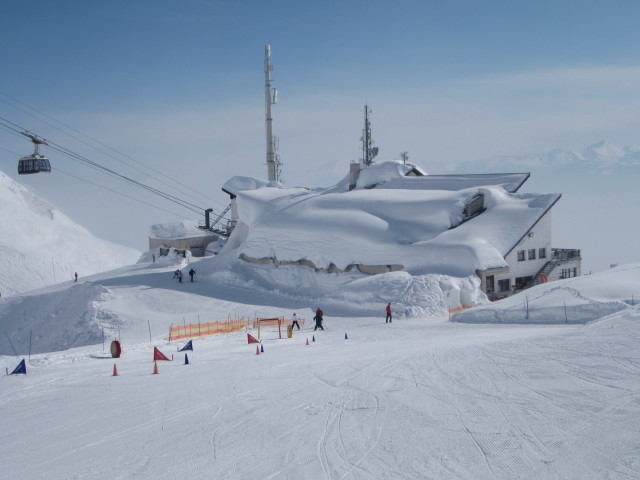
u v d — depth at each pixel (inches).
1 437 553.3
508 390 560.4
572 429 446.6
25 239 7544.3
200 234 3245.6
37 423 593.3
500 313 1289.4
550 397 525.3
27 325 1860.2
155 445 498.9
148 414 595.8
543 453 411.2
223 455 463.2
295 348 1035.9
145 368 882.1
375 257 1856.5
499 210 1940.2
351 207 2140.7
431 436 462.9
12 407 669.9
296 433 499.5
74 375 847.1
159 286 2041.1
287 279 2041.1
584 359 640.4
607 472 373.1
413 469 406.9
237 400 622.8
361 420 518.3
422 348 856.3
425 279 1616.6
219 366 856.9
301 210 2252.7
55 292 2021.4
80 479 435.8
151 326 1601.9
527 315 1243.2
